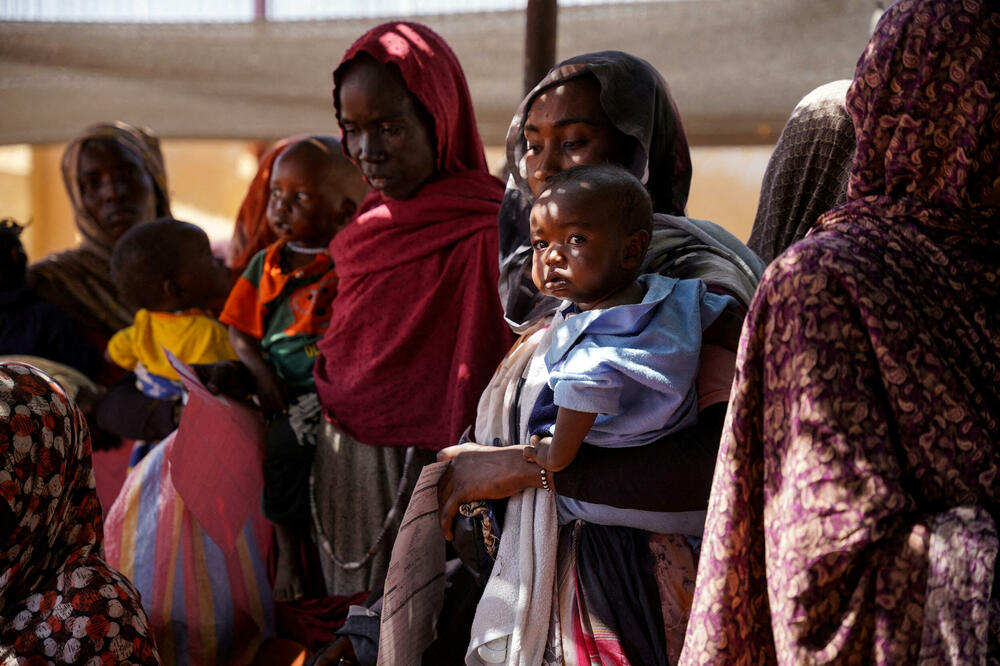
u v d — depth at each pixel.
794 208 2.70
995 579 1.53
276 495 3.11
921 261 1.60
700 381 2.04
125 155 4.29
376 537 3.00
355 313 2.94
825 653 1.52
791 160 2.69
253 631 3.18
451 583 2.45
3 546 1.93
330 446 3.07
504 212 2.53
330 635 3.09
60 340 4.06
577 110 2.29
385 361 2.89
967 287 1.60
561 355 2.01
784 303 1.60
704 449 2.01
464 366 2.80
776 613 1.58
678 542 2.08
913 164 1.64
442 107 2.92
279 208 3.28
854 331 1.54
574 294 2.01
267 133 5.57
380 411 2.93
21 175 10.97
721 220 10.20
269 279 3.24
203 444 3.00
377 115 2.84
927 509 1.54
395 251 2.91
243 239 4.26
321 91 5.33
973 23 1.58
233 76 5.29
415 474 2.96
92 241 4.42
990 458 1.54
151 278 3.38
